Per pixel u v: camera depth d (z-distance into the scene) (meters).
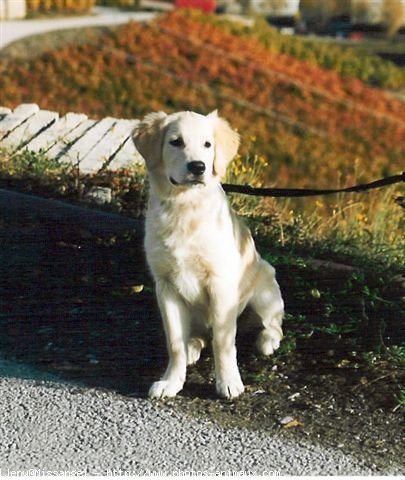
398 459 3.03
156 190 3.34
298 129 11.40
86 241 4.17
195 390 3.36
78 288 3.93
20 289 3.93
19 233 4.22
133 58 13.11
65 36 13.84
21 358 3.54
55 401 3.29
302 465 3.00
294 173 9.67
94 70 12.30
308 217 5.30
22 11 16.66
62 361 3.52
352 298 3.81
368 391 3.31
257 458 3.03
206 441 3.10
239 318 3.69
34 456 3.04
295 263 4.00
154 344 3.62
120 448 3.07
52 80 11.59
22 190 4.75
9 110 6.66
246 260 3.48
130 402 3.29
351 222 4.99
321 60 14.86
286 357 3.51
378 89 14.40
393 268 4.10
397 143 11.62
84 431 3.15
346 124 12.03
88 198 4.73
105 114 10.53
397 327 3.63
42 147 5.51
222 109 11.66
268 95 12.54
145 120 3.38
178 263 3.31
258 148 10.25
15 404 3.28
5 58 12.34
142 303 3.85
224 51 13.95
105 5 20.23
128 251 4.11
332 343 3.57
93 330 3.70
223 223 3.33
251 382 3.40
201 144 3.29
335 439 3.11
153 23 15.12
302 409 3.25
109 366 3.49
